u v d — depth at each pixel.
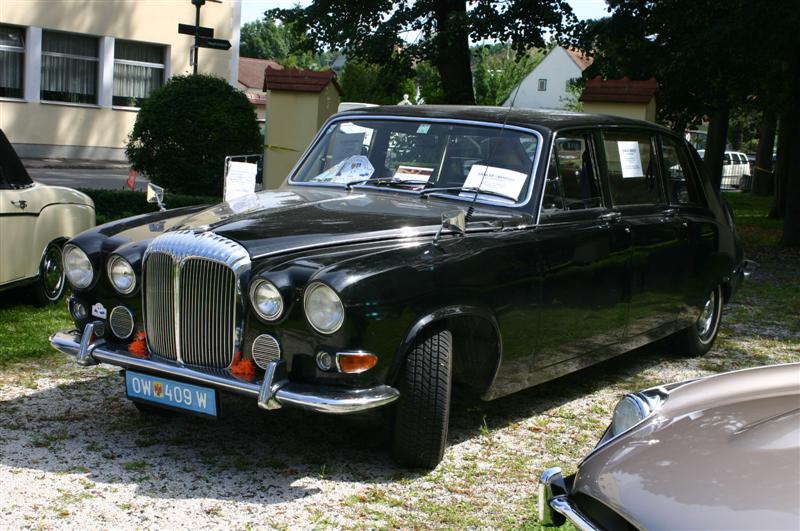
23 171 7.50
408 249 4.39
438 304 4.32
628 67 16.78
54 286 7.91
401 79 20.42
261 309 4.15
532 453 4.93
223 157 13.84
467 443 5.04
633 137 6.19
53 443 4.74
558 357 5.31
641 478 2.86
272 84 13.56
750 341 8.05
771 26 14.09
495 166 5.27
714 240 6.95
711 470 2.77
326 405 3.98
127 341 4.72
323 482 4.37
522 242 4.91
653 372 6.81
